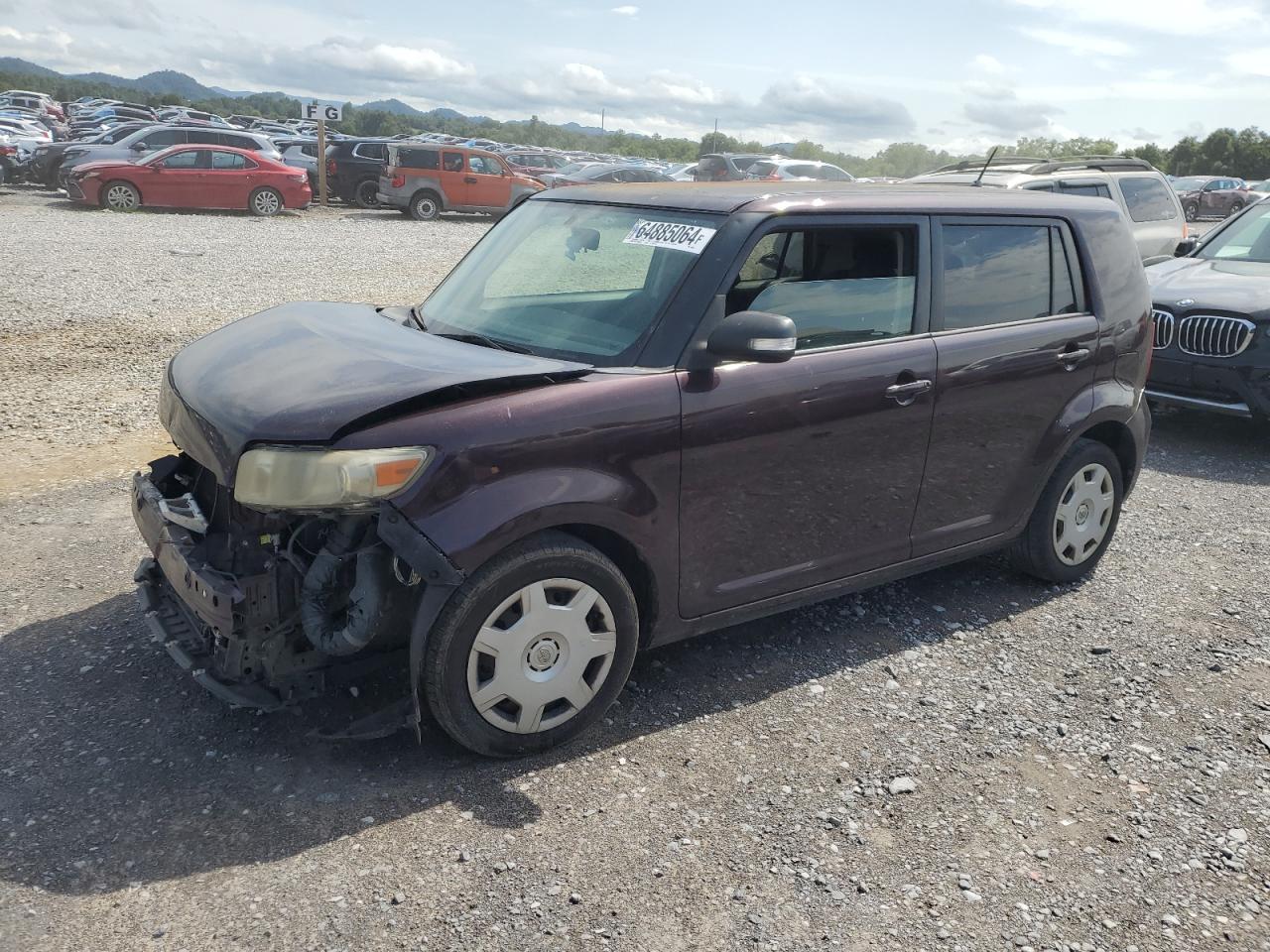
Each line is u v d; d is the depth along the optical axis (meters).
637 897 2.73
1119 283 4.80
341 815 3.01
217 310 11.20
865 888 2.81
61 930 2.52
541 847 2.91
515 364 3.32
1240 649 4.36
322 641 3.08
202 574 3.09
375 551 3.06
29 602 4.30
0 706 3.50
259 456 2.91
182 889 2.68
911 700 3.84
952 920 2.71
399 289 13.32
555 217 4.23
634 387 3.30
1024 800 3.25
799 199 3.76
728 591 3.70
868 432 3.87
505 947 2.53
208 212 22.91
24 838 2.84
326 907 2.64
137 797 3.04
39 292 11.63
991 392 4.24
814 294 3.76
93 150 22.62
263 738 3.38
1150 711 3.83
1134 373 4.90
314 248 17.25
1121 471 5.06
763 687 3.88
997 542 4.57
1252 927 2.72
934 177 11.35
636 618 3.43
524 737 3.28
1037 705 3.84
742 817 3.09
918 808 3.18
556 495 3.11
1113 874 2.92
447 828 2.97
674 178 26.80
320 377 3.17
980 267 4.27
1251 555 5.44
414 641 3.03
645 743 3.47
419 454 2.93
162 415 3.64
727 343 3.28
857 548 4.04
